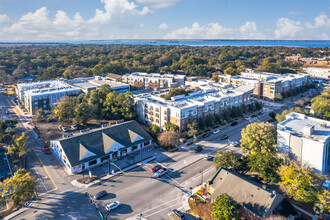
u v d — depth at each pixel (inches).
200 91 5295.3
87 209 2224.4
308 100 6043.3
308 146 2534.5
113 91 4795.8
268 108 5487.2
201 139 3809.1
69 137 3142.2
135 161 3139.8
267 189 2166.6
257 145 2812.5
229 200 1967.3
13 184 2187.5
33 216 2150.6
